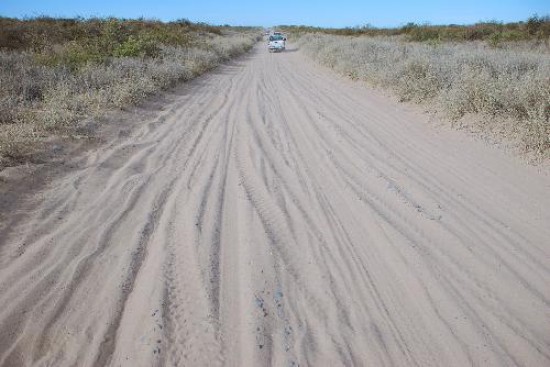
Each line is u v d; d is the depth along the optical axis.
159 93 12.19
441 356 3.07
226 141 7.89
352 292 3.75
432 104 10.13
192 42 25.36
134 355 3.04
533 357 3.05
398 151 7.29
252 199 5.47
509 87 8.30
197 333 3.25
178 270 3.98
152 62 15.05
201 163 6.74
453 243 4.45
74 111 8.55
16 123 7.44
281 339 3.20
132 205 5.23
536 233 4.59
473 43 26.42
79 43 16.98
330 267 4.10
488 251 4.30
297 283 3.86
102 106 9.42
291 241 4.53
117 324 3.34
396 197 5.51
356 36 43.09
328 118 9.70
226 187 5.83
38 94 9.74
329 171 6.46
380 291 3.76
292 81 16.19
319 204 5.38
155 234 4.61
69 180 5.76
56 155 6.44
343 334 3.27
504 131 7.55
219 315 3.44
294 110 10.65
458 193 5.59
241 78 17.12
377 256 4.27
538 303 3.57
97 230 4.62
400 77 12.55
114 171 6.24
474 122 8.30
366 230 4.75
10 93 9.14
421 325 3.37
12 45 16.19
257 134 8.36
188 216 4.99
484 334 3.26
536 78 8.12
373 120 9.46
